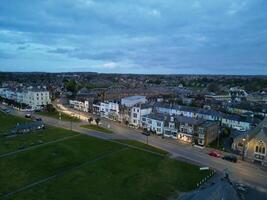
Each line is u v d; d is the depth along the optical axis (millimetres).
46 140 99562
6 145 92125
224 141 105250
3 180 65625
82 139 102312
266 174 73875
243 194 61781
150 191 62500
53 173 71062
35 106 175125
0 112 153375
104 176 70125
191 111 138750
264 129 85375
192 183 67000
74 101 178125
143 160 82188
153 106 141125
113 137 107312
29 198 57344
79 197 58625
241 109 164500
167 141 104312
